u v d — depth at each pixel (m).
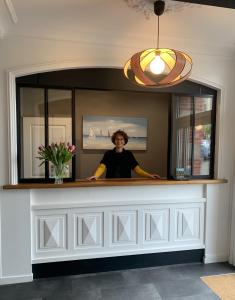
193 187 2.75
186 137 2.76
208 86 2.75
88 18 2.08
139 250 2.63
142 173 2.90
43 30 2.27
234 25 2.15
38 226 2.42
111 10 1.94
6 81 2.27
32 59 2.31
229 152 2.80
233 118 2.78
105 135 4.29
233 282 2.43
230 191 2.82
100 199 2.54
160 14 1.87
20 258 2.38
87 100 4.23
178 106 2.72
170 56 1.74
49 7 1.91
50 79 2.42
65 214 2.46
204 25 2.16
